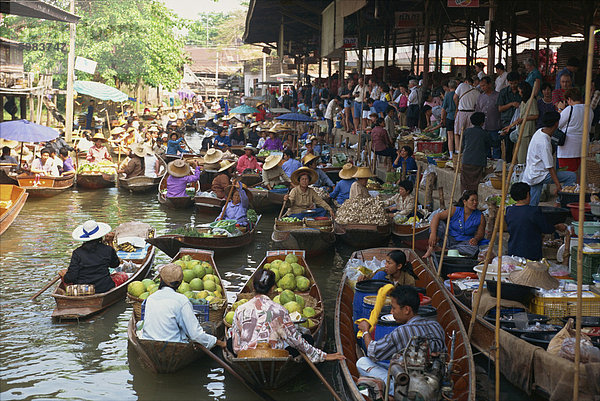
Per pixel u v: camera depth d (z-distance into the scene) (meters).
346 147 23.30
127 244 11.34
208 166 20.17
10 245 13.08
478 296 6.74
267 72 66.12
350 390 5.89
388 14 26.36
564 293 7.29
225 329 7.81
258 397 6.77
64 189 19.20
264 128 32.53
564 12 24.55
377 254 10.20
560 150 9.84
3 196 15.80
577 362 5.26
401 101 21.44
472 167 12.11
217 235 12.00
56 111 33.03
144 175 20.83
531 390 6.29
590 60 4.92
